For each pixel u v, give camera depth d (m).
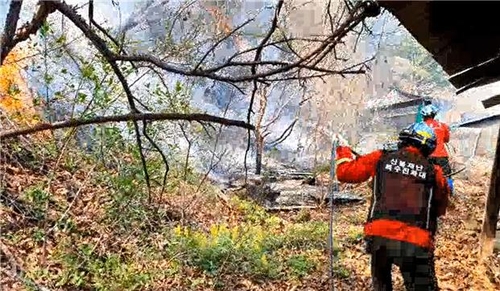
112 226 5.43
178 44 5.63
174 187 6.76
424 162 4.12
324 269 5.59
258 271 5.33
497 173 5.89
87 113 5.66
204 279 5.03
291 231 6.63
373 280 4.16
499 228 6.44
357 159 4.27
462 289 5.32
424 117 6.91
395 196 4.06
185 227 6.01
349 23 2.69
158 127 6.28
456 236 7.00
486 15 2.83
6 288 3.93
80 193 5.70
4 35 2.25
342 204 8.98
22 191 5.26
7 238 4.62
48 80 5.61
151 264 5.11
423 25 2.91
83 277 4.52
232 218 7.44
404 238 3.97
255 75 2.56
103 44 2.40
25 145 5.90
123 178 5.65
